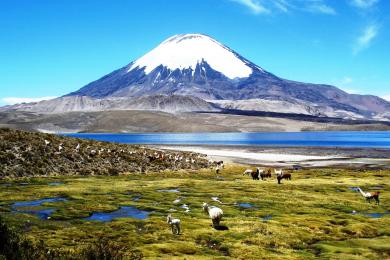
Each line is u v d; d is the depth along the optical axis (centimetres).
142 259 3016
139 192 6731
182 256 3186
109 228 4041
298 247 3700
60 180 7962
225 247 3512
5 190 6425
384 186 8256
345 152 18725
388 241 3916
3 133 9462
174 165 11369
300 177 9812
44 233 3691
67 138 11288
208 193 6819
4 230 2156
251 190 7331
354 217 5066
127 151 11388
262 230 4159
